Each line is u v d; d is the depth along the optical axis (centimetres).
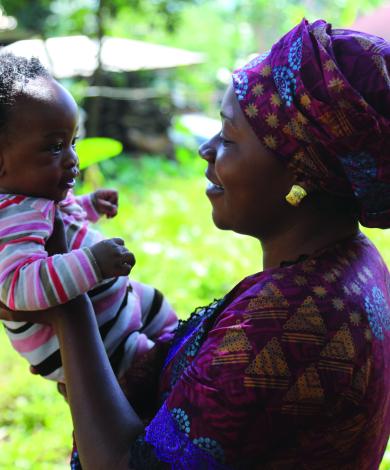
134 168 979
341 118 122
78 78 1006
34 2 1006
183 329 157
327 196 137
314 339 120
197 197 789
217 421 119
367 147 123
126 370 172
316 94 124
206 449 120
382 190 128
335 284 126
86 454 135
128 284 184
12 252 150
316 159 128
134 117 1146
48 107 154
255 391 118
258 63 137
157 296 196
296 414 119
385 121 121
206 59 1270
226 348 122
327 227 139
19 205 155
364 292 130
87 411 138
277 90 131
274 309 122
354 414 124
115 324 173
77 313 149
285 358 119
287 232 141
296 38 130
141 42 1166
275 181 136
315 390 119
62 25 1034
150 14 1000
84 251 148
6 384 437
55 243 161
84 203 195
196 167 918
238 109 138
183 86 1219
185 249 633
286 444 121
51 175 157
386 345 131
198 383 123
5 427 398
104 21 952
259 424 118
